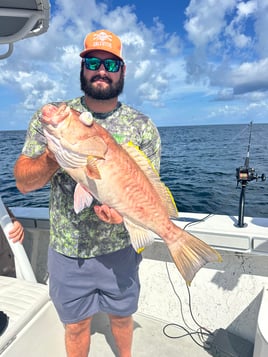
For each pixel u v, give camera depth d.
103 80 1.78
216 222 2.66
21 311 1.87
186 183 11.41
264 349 1.83
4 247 2.50
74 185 1.84
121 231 1.96
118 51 1.80
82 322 2.09
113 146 1.43
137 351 2.53
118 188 1.45
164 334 2.68
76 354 2.16
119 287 2.04
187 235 1.57
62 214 1.90
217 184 11.03
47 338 2.01
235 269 2.57
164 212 1.56
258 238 2.34
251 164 14.75
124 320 2.18
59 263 1.97
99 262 1.96
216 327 2.66
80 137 1.33
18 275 2.39
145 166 1.57
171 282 2.79
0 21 2.14
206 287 2.67
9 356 1.69
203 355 2.48
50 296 2.07
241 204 2.52
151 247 2.84
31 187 1.71
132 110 1.95
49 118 1.30
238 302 2.58
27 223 3.04
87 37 1.80
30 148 1.81
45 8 2.00
